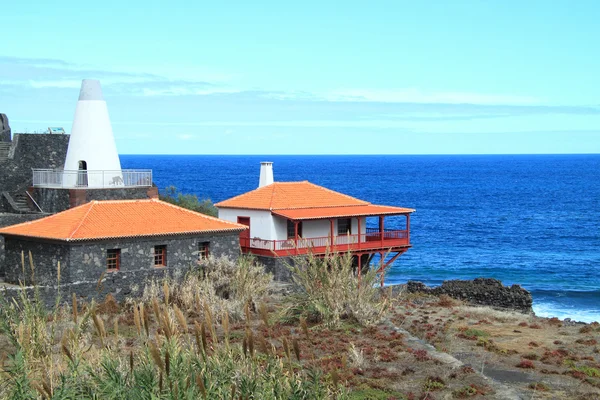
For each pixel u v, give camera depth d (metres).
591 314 59.56
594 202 161.75
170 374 16.03
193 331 32.72
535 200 168.25
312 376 18.14
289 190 57.97
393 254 90.12
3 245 47.28
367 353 33.19
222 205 56.41
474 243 102.06
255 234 54.62
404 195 184.25
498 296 54.56
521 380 30.44
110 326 34.44
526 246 99.19
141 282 43.66
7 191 53.75
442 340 36.81
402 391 28.20
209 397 15.98
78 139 52.78
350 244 54.53
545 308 62.09
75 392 16.89
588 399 27.86
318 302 38.84
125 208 46.50
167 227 45.47
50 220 44.31
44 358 19.28
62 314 25.92
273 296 45.25
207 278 42.34
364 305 39.06
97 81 53.22
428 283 73.81
